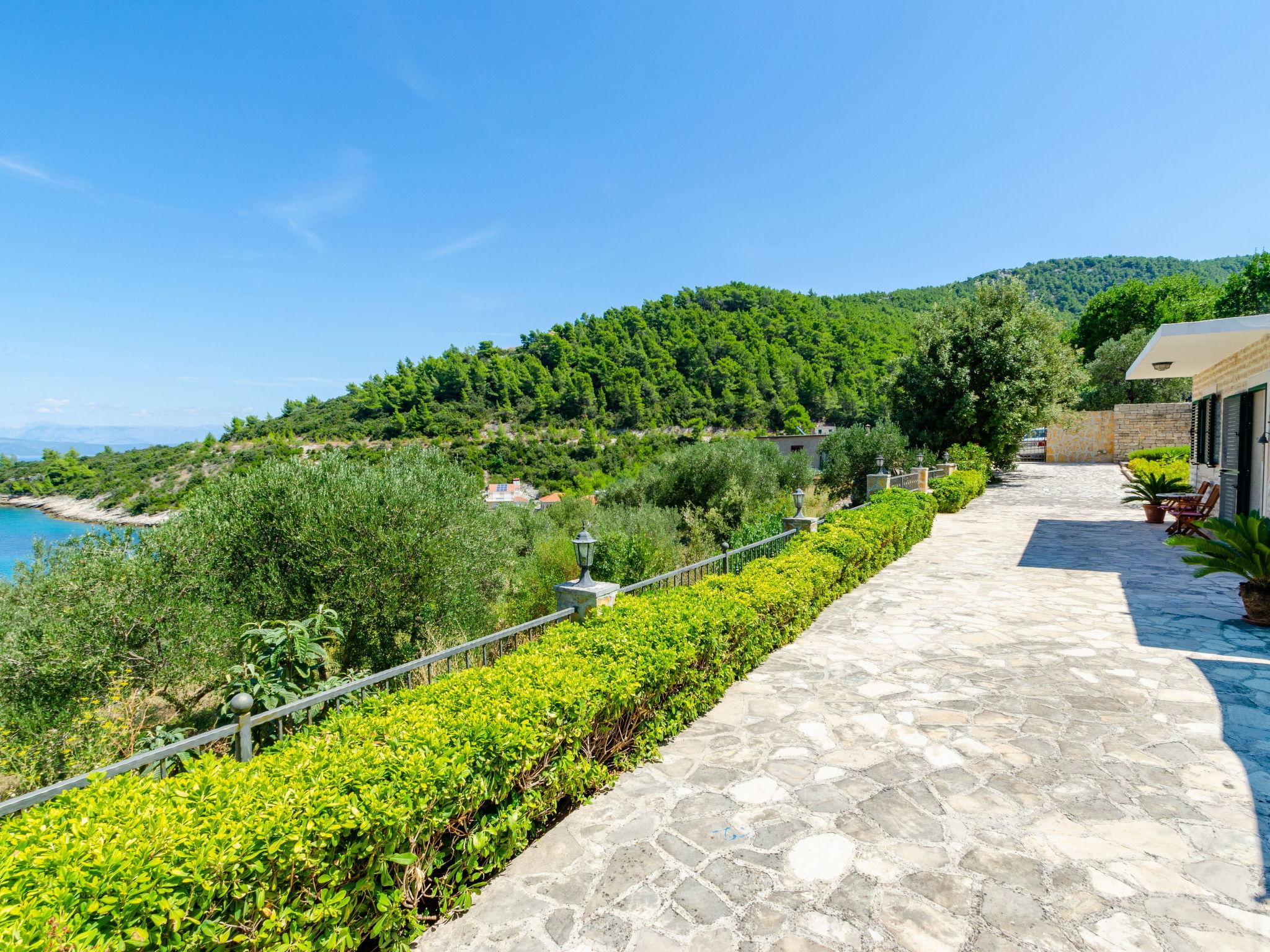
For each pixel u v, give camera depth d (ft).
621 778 11.66
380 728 9.12
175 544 24.47
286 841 6.31
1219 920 7.58
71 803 6.59
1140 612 20.62
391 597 26.43
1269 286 94.22
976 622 20.44
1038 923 7.65
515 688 10.32
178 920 5.41
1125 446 94.89
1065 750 11.87
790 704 14.65
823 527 27.32
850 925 7.75
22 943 4.75
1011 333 66.18
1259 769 10.92
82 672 21.62
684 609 14.98
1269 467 27.22
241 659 22.89
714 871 8.91
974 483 55.06
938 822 9.84
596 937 7.75
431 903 8.57
